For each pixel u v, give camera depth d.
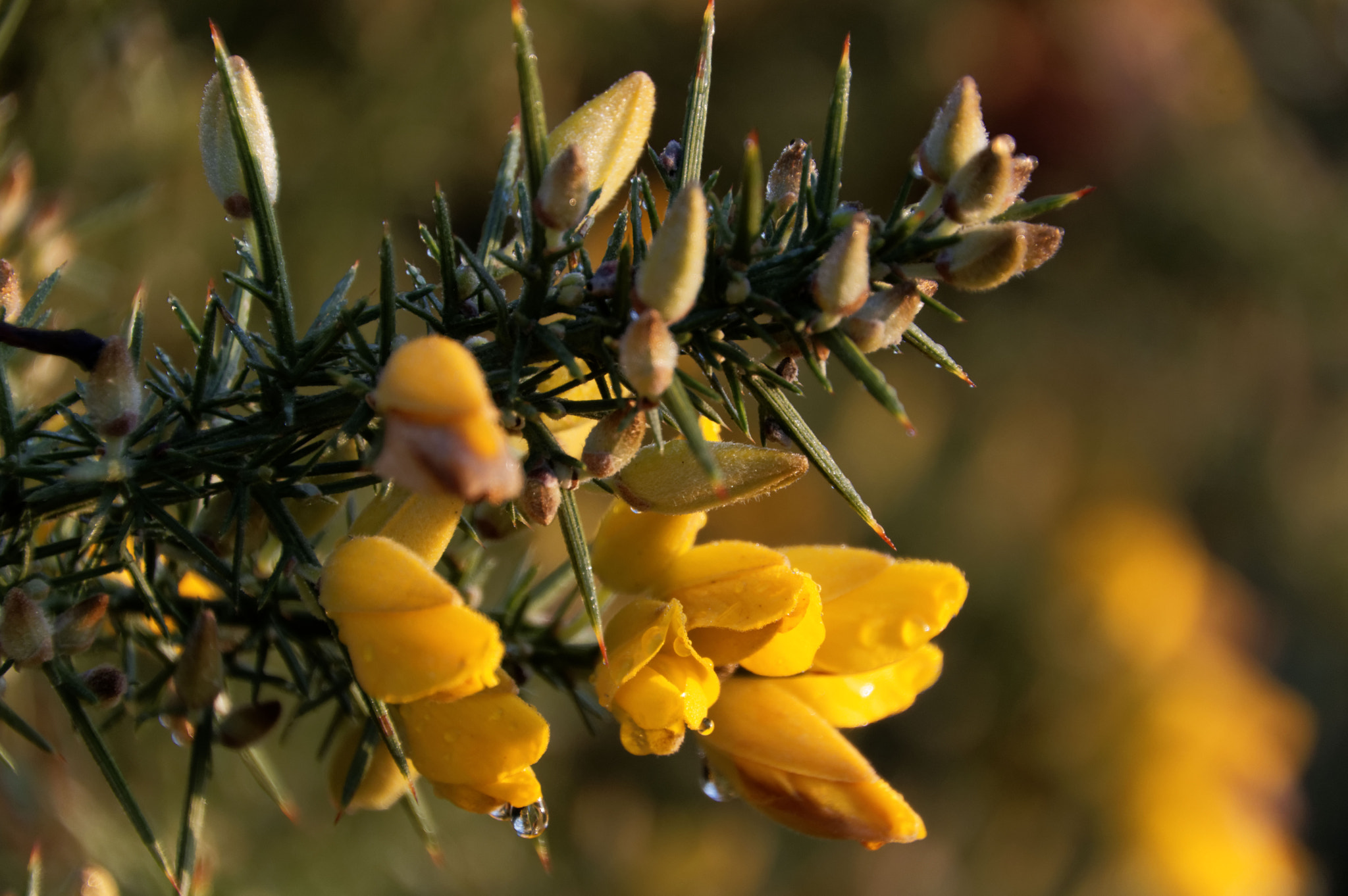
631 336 0.18
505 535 0.21
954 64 0.71
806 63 0.69
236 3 0.53
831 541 0.67
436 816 0.47
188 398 0.20
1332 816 1.00
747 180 0.18
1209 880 0.64
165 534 0.20
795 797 0.20
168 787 0.36
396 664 0.18
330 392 0.19
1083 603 0.69
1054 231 0.18
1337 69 0.90
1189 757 0.67
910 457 0.69
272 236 0.19
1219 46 0.78
